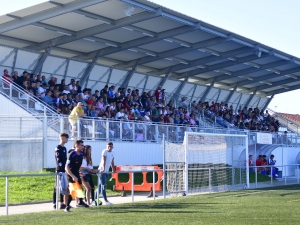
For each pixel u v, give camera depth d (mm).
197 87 43531
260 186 27016
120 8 25812
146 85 38906
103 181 17438
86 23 27797
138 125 28547
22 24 25906
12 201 18516
